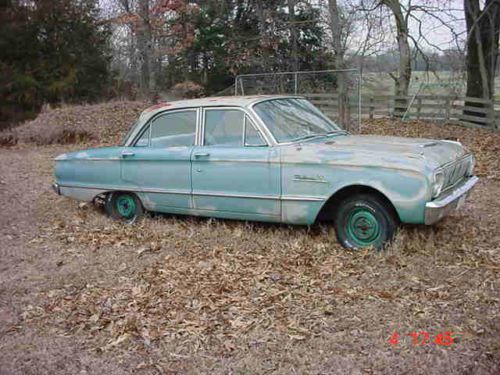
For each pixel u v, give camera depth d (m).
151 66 25.88
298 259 5.12
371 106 19.55
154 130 6.48
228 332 3.79
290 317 3.96
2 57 21.64
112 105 18.89
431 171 4.74
